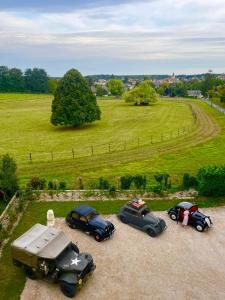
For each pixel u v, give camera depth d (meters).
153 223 20.62
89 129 62.94
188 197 26.38
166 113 86.31
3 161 26.14
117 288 16.12
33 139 54.34
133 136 55.25
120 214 22.12
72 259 16.06
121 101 127.69
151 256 18.67
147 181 30.94
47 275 16.05
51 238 16.77
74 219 21.09
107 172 34.53
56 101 60.03
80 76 60.44
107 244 19.81
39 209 24.33
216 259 18.48
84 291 15.88
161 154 41.56
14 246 16.22
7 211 23.31
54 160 40.09
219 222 22.52
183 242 20.08
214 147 44.75
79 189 28.16
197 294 15.85
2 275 17.06
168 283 16.55
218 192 25.98
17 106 110.62
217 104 110.56
